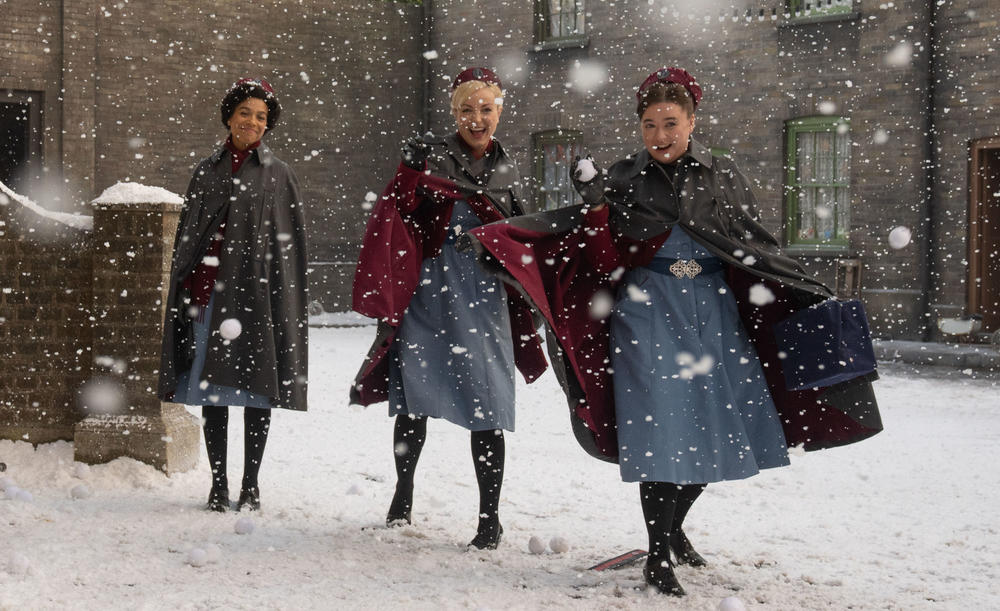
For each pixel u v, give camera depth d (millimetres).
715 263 3768
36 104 17688
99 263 5453
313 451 6398
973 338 14750
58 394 5602
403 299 4289
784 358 3871
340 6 19766
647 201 3719
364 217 20188
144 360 5430
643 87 3791
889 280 15336
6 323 5629
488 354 4273
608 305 3822
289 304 4918
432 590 3600
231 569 3791
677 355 3635
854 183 15625
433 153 4348
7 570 3654
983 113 14602
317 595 3506
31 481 5242
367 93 20062
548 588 3648
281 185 4980
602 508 5062
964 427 8188
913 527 4773
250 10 19094
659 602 3490
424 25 20438
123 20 18172
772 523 4820
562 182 18812
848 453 6766
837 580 3852
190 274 4840
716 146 16859
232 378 4703
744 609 3352
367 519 4684
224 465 4781
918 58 15016
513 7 19047
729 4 16625
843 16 15539
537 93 18797
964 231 14828
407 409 4262
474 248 3604
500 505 5082
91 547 4039
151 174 18469
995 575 3973
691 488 3916
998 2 14398
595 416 3824
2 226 5613
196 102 18766
